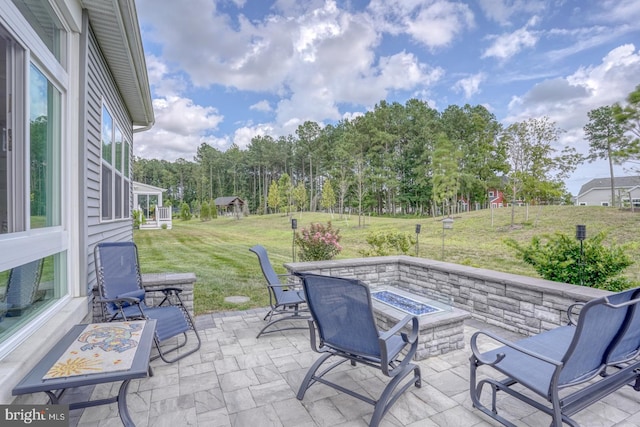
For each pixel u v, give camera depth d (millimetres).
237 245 14289
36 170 2396
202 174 51406
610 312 1859
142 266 8773
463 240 14180
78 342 2078
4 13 1861
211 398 2500
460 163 26250
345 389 2369
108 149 4660
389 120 32406
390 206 34375
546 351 2275
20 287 2154
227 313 4602
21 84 2129
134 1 3328
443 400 2469
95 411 2336
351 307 2270
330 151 37594
